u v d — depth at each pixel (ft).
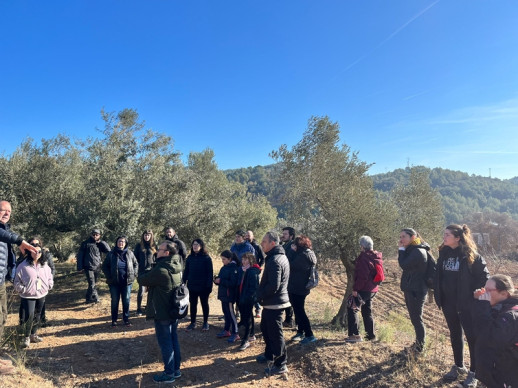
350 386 14.79
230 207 58.29
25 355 16.71
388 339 19.44
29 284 18.76
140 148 44.73
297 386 15.29
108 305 31.17
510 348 9.98
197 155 96.07
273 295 16.34
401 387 13.98
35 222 38.91
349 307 19.10
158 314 15.16
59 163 42.80
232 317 21.03
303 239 19.81
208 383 15.51
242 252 25.89
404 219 37.88
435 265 16.55
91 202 37.19
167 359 15.35
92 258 32.09
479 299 11.18
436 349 17.39
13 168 38.70
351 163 34.58
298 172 34.12
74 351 18.74
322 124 34.32
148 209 41.09
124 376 15.99
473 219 178.29
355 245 31.81
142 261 27.12
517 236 152.05
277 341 16.34
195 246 22.85
